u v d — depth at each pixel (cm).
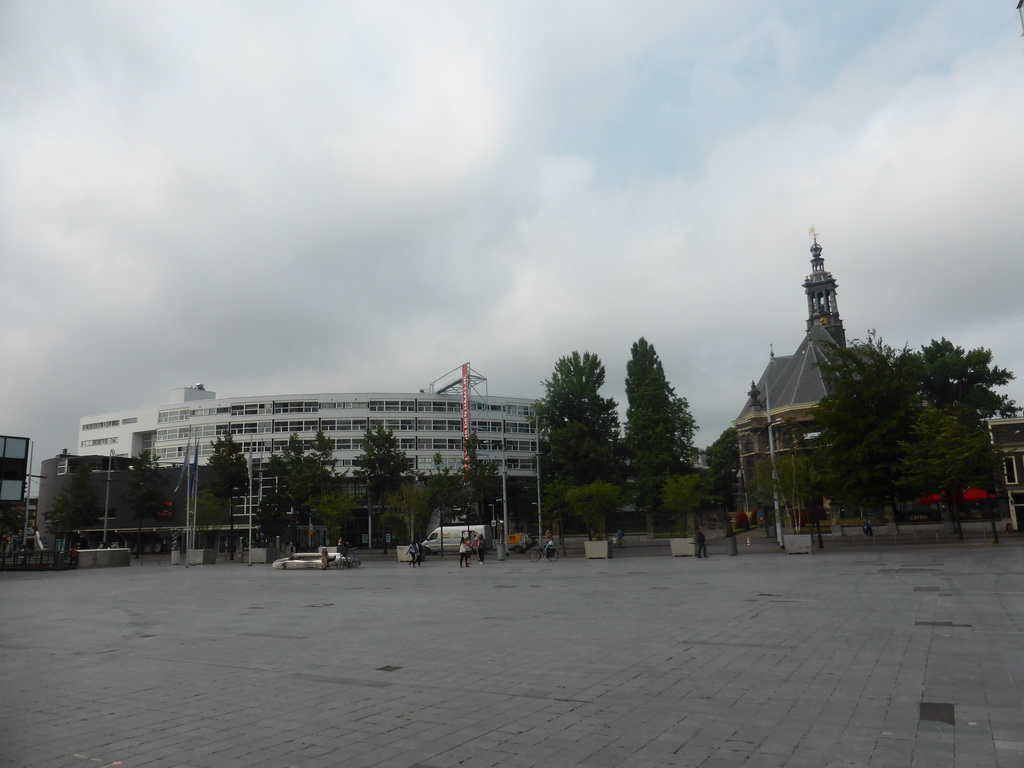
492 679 934
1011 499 6338
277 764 614
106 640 1404
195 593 2608
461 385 10400
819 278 11369
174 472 9275
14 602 2353
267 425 10650
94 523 8194
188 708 821
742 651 1071
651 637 1235
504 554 4941
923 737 633
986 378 8738
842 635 1177
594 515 5447
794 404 8425
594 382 8194
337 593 2442
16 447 5397
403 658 1109
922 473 4594
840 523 6238
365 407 10644
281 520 7219
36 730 737
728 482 10831
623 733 673
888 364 5022
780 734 654
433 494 6800
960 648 1032
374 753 636
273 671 1034
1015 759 573
